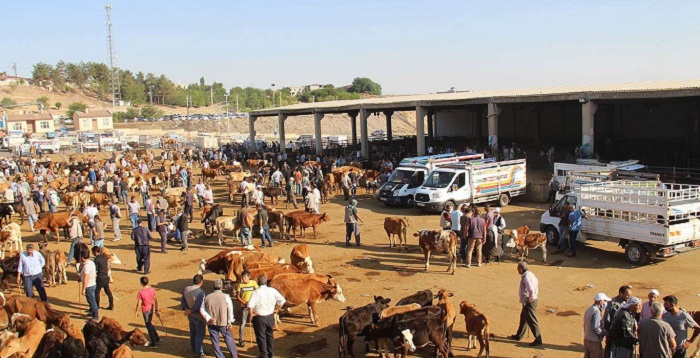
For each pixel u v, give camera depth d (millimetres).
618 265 17047
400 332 10250
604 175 23562
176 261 19109
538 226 22766
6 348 10008
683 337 8930
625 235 17078
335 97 186375
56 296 15656
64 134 91562
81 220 22703
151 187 38312
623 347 8984
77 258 17047
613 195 17531
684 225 16375
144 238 17547
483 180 27000
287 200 29250
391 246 20234
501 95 36375
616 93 29203
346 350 10828
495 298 14445
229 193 31906
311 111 52656
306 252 15609
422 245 17000
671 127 42188
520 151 41344
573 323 12672
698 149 35281
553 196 27250
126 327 13211
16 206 27141
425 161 30234
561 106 48938
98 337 10367
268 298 10797
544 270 16750
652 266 16875
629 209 17062
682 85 29484
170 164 43156
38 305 11742
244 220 20391
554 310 13477
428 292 12164
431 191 25875
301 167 35812
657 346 8305
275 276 12898
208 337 12500
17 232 19938
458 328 12562
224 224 21266
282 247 20516
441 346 10523
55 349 10227
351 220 20266
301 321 13211
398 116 134750
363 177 35469
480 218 17125
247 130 121125
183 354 11688
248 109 179625
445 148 48938
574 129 49281
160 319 12555
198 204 30641
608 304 9727
